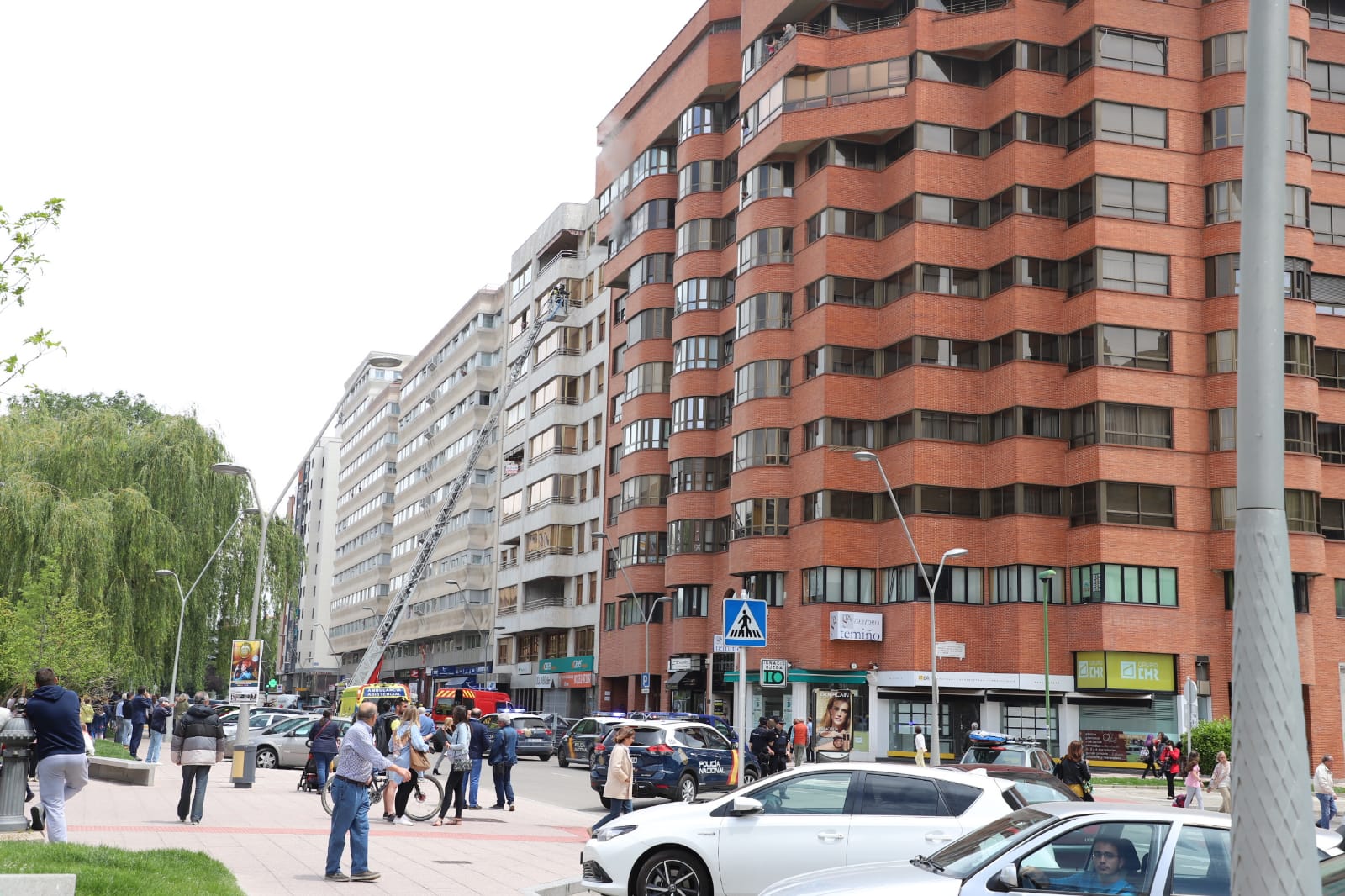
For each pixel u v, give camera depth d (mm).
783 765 31547
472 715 25625
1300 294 50500
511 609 87562
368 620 128250
